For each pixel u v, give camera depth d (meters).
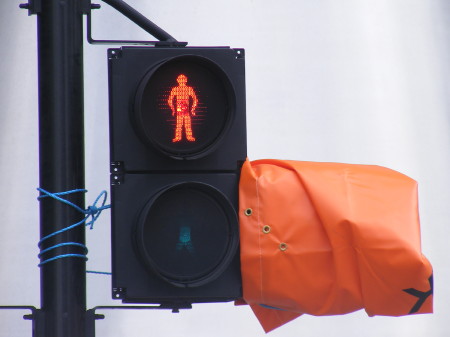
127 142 11.01
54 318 11.28
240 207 11.26
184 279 10.88
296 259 11.11
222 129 11.08
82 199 11.64
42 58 11.66
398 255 10.80
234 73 11.31
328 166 11.63
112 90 11.05
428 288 10.89
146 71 11.09
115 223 10.92
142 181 11.02
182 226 10.95
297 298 11.15
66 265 11.38
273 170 11.48
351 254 10.99
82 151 11.69
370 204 11.07
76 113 11.64
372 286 10.95
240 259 11.21
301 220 11.18
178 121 11.02
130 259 10.91
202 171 11.24
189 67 11.06
